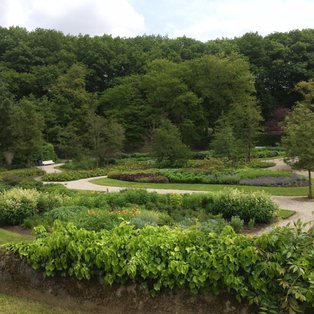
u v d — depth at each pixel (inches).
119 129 1569.9
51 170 1542.8
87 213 516.1
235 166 1247.5
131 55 2945.4
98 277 224.7
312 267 188.9
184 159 1427.2
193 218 527.8
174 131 1449.3
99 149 1547.7
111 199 657.6
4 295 243.6
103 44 2960.1
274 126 2206.0
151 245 216.4
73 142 1630.2
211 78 2079.2
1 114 1681.8
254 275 192.7
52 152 1946.4
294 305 181.9
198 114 2062.0
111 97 2299.5
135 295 214.5
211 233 216.4
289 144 773.3
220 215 540.1
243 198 578.2
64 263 228.7
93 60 2876.5
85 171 1343.5
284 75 2509.8
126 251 217.2
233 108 1776.6
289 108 2546.8
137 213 535.5
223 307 199.6
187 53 2935.5
